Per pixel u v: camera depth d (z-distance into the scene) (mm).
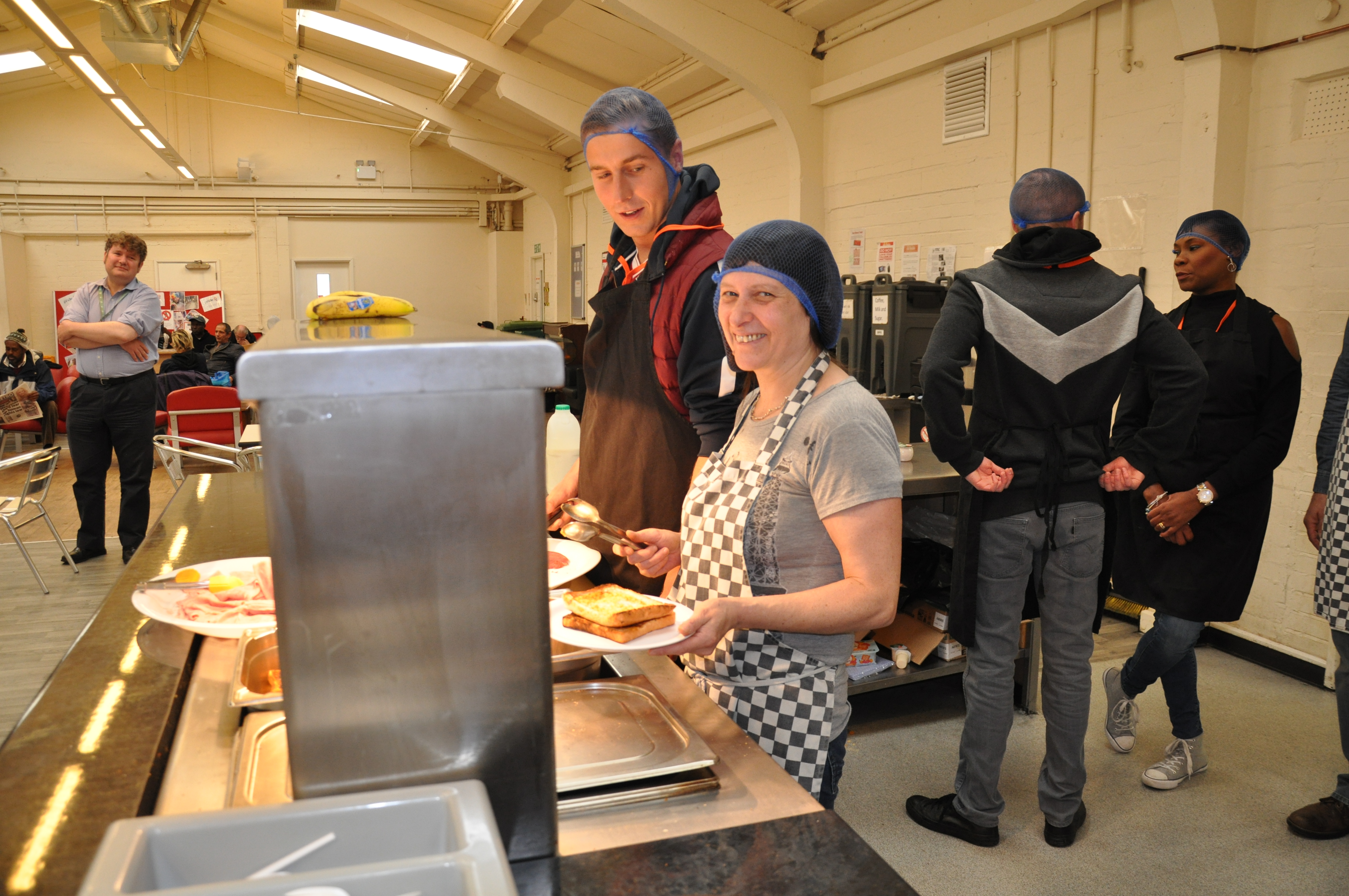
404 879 500
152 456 5160
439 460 623
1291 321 3361
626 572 1588
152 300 4992
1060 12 4109
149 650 1059
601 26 7277
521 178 11719
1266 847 2297
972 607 2164
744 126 6906
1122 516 2697
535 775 678
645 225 1530
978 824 2312
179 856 546
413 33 8211
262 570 1246
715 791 792
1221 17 3344
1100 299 2014
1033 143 4434
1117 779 2641
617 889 650
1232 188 3477
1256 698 3191
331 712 638
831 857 685
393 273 13656
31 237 12070
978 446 2104
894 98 5375
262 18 10078
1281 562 3451
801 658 1191
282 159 12977
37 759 787
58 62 9344
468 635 648
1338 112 3180
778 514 1182
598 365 1644
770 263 1165
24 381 8953
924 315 4496
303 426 598
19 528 5949
